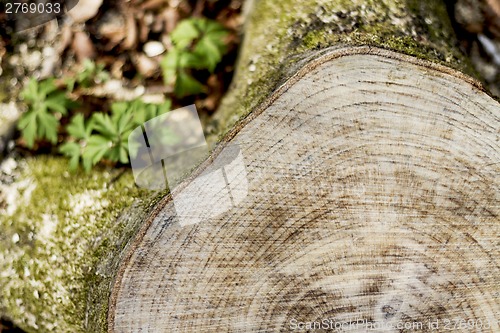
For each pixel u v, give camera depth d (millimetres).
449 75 719
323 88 714
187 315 720
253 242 716
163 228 714
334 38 777
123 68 927
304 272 720
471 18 851
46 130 880
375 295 724
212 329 722
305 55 769
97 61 928
